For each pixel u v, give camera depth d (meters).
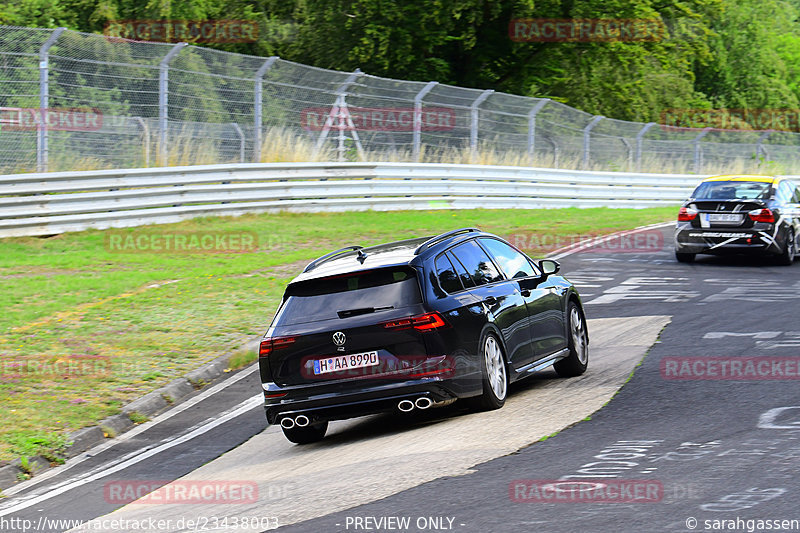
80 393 38.12
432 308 30.00
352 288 30.77
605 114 168.75
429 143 104.88
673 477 22.44
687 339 42.59
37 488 28.75
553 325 36.09
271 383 30.66
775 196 71.00
